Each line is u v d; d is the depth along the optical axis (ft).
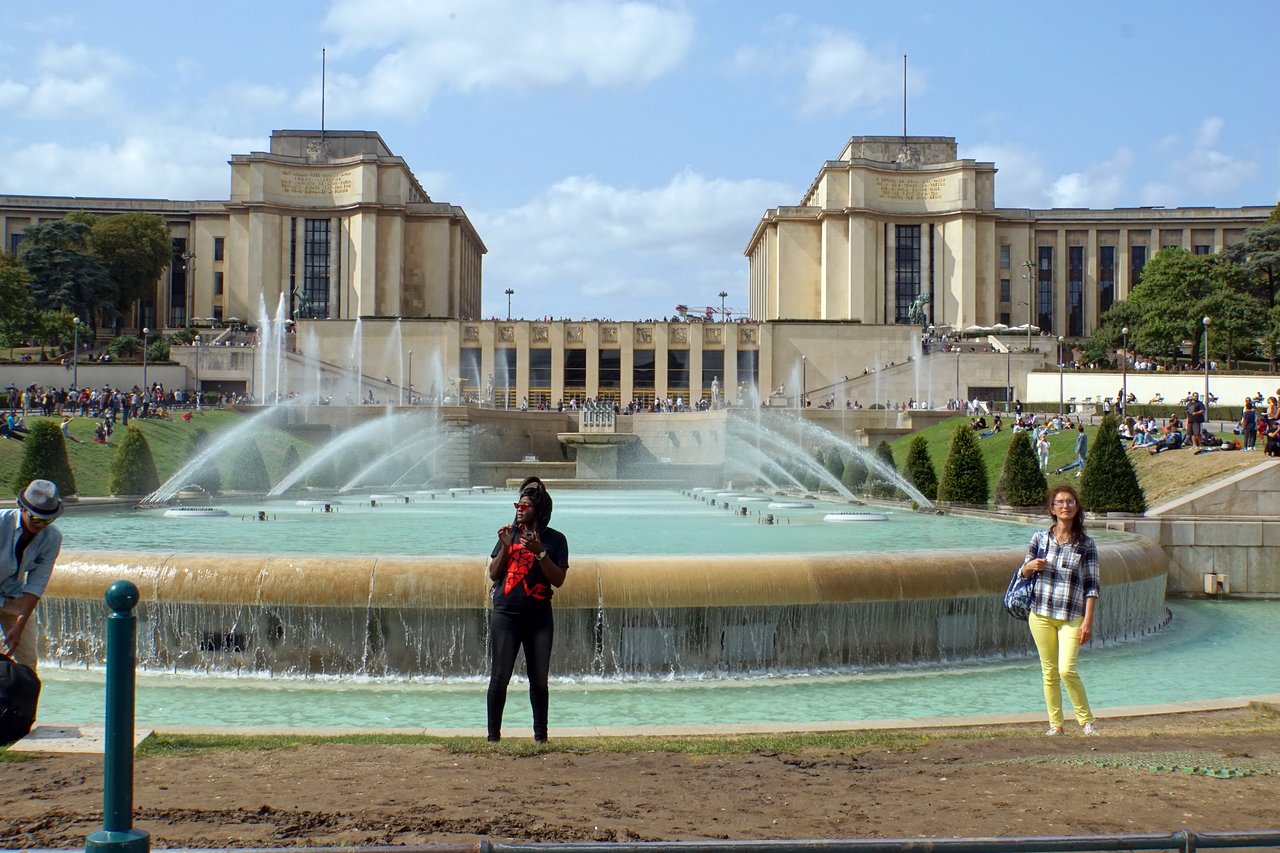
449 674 57.93
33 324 349.20
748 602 58.95
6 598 34.65
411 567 58.18
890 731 40.06
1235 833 20.39
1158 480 135.64
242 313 449.48
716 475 263.29
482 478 263.90
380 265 453.17
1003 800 29.50
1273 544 96.68
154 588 58.54
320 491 185.78
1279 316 350.43
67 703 51.57
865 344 387.55
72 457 188.24
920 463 147.74
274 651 58.13
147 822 26.78
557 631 58.08
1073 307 512.22
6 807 28.04
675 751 35.63
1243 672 62.69
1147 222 510.99
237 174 453.17
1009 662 64.03
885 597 61.26
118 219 446.19
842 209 459.32
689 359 386.93
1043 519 114.11
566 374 386.52
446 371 384.27
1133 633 75.92
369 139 479.82
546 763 33.76
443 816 27.58
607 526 107.04
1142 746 36.73
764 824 27.20
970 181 460.14
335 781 31.17
